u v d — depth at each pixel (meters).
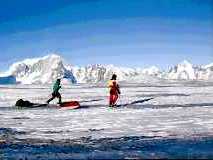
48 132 19.75
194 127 19.72
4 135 18.92
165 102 33.41
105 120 23.38
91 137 17.86
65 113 27.64
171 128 19.61
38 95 45.00
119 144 15.73
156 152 13.50
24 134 19.23
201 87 55.50
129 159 12.45
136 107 30.06
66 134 19.00
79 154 13.83
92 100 36.97
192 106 29.70
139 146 15.02
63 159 12.97
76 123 22.58
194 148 13.95
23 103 32.72
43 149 15.23
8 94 47.31
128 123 21.84
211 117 23.34
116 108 29.75
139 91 48.50
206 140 15.73
